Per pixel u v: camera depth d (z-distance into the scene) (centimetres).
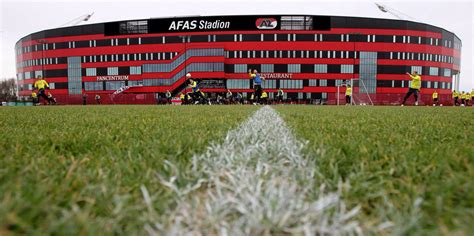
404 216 77
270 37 5291
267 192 90
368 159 140
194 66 5266
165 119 445
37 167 123
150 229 72
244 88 5341
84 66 5784
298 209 80
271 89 5306
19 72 6906
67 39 5856
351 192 95
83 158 146
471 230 67
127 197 86
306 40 5278
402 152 154
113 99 4469
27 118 497
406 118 496
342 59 5309
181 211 86
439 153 149
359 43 5316
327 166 130
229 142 202
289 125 340
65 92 5925
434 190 94
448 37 5847
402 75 5416
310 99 5188
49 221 73
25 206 76
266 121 407
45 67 6056
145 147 169
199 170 122
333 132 260
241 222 75
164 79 5466
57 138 214
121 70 5609
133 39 5531
